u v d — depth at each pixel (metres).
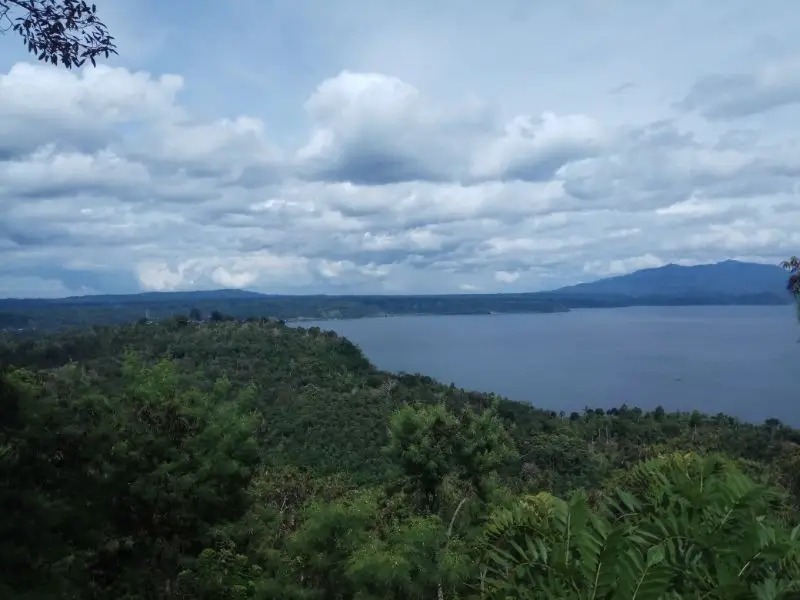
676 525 2.85
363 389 60.25
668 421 53.34
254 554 9.78
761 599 2.38
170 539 8.72
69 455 7.44
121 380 9.77
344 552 10.09
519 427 48.91
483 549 3.84
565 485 26.95
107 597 7.80
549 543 3.18
